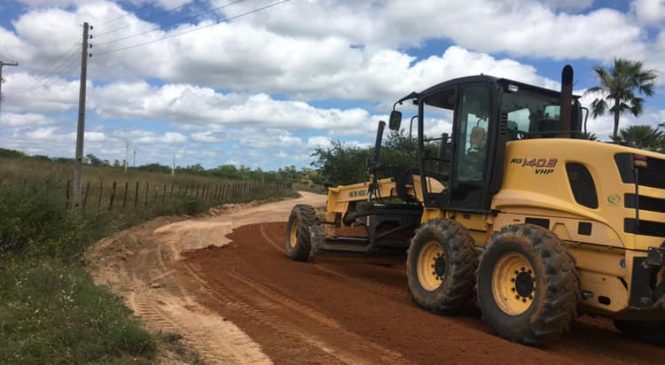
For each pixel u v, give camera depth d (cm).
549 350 668
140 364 534
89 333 573
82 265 1044
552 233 679
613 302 651
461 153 855
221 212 2825
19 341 549
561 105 800
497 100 791
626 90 2306
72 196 1894
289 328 720
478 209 816
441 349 644
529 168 754
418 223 1038
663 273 641
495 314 705
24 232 976
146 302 845
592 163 678
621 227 642
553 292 643
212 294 920
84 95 1962
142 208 2233
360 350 639
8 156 4478
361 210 1133
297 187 7325
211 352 616
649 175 661
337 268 1220
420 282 850
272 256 1357
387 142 1966
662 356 692
